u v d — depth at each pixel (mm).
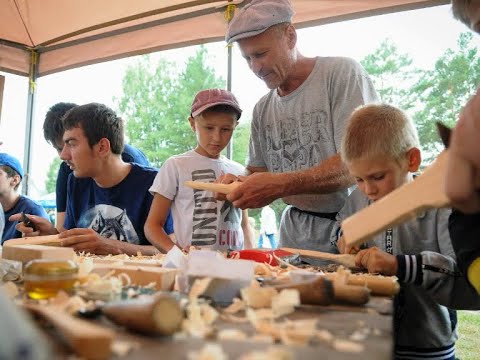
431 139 2471
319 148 1508
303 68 1542
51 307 530
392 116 1126
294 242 1526
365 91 1456
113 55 3096
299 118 1539
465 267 792
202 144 1774
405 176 1122
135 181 1861
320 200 1468
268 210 2820
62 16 3088
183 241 1722
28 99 3537
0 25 3297
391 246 1179
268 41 1439
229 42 1521
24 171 3570
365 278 754
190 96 3609
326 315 569
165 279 733
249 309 565
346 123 1345
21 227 1593
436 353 1102
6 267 783
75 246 1282
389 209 636
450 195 545
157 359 370
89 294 626
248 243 1934
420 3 2107
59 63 3385
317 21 2340
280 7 1444
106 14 2947
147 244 1825
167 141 3717
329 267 1024
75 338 357
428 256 946
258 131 1708
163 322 427
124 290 678
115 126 1816
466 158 533
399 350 1093
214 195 1641
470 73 2512
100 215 1843
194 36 2736
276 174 1285
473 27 692
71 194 1953
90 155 1759
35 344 288
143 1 2770
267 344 419
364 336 461
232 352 390
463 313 2783
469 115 538
